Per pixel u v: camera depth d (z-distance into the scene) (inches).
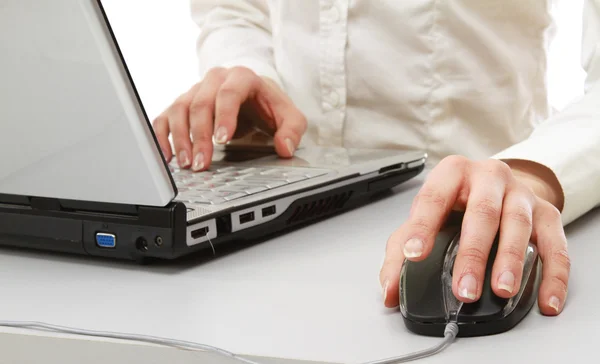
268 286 22.4
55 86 21.0
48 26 19.9
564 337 17.6
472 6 42.1
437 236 20.3
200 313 20.1
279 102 40.1
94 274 24.2
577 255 24.2
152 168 22.1
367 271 23.5
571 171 26.8
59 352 18.6
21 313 20.5
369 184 33.4
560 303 19.1
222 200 26.5
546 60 44.9
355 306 20.3
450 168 21.7
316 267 24.2
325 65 45.3
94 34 19.8
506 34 43.2
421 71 43.4
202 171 34.4
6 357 19.2
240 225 26.0
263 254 26.0
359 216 31.5
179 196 27.5
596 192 27.8
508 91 43.5
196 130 36.0
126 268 24.8
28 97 21.5
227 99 37.5
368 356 16.9
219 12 53.1
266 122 41.2
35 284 23.3
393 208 32.7
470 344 17.4
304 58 46.1
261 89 39.9
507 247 19.0
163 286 22.7
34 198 25.3
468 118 43.9
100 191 23.3
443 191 20.7
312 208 30.0
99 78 20.5
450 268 19.2
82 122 21.6
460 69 42.9
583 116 29.9
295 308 20.3
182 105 37.8
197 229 24.2
